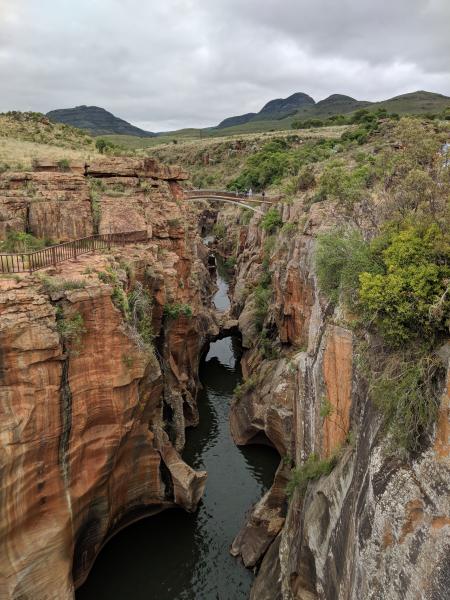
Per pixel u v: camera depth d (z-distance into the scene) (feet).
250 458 105.09
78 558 70.03
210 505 90.33
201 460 103.81
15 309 58.34
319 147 309.42
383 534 38.32
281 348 121.90
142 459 78.74
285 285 115.34
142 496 81.46
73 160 112.27
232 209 360.89
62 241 94.12
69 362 62.03
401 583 35.19
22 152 122.93
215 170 482.69
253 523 80.84
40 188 97.76
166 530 83.61
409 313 43.98
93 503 69.46
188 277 128.77
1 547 56.29
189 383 119.55
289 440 88.48
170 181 141.90
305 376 74.43
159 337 102.37
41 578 59.82
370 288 48.19
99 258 82.07
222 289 244.01
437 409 38.19
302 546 58.34
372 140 225.76
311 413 70.79
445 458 35.22
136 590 73.36
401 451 40.27
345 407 57.11
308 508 60.13
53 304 62.64
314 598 57.47
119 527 80.89
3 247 82.89
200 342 138.21
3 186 96.78
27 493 58.34
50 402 59.47
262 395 107.55
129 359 68.39
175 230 122.72
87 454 66.18
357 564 41.29
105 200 104.06
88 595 71.92
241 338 162.61
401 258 47.62
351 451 53.01
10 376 56.80
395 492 38.42
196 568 77.15
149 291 93.61
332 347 59.93
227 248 307.37
